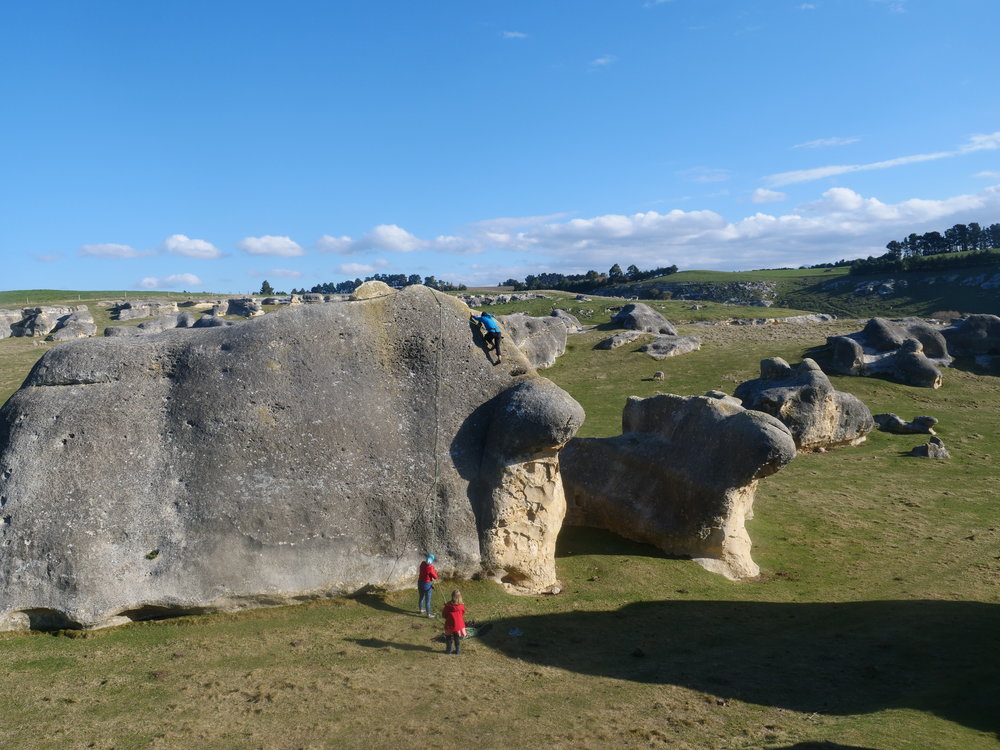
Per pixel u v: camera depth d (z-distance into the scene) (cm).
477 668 1653
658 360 6619
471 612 1959
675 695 1544
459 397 2231
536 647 1794
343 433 2073
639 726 1381
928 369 5653
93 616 1783
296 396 2072
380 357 2212
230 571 1894
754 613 2123
